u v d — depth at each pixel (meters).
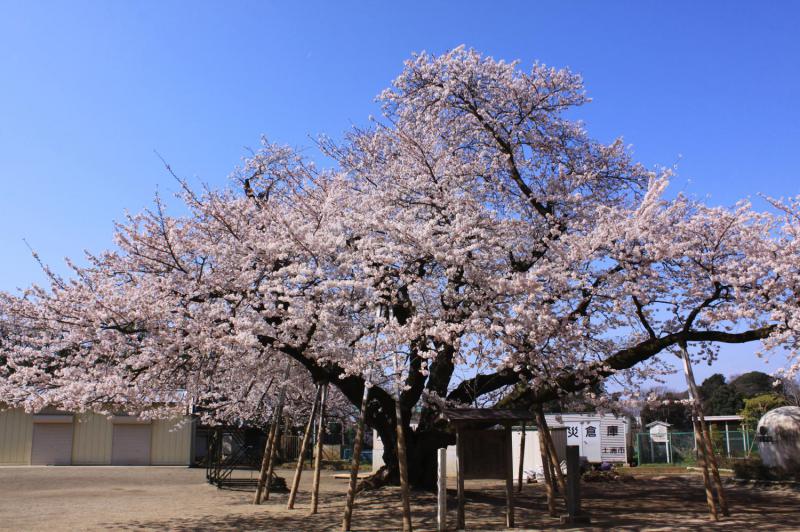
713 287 12.36
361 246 11.63
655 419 45.97
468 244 12.20
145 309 11.12
